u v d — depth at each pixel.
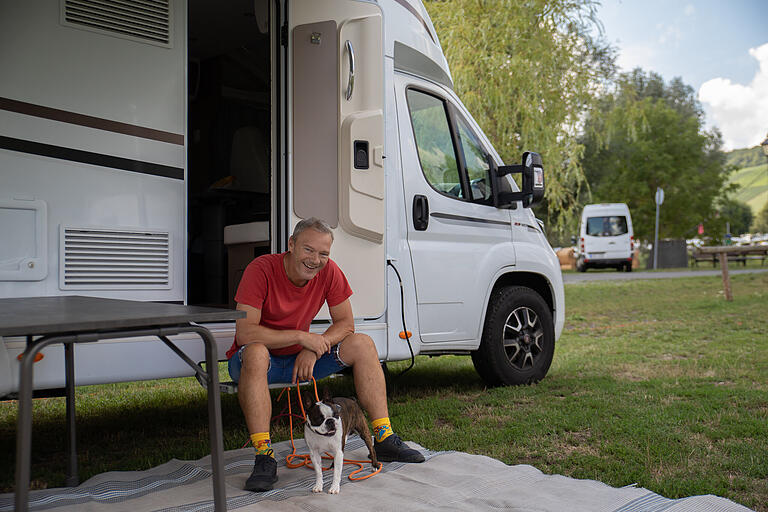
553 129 12.37
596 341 8.00
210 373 2.32
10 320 2.00
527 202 5.37
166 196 3.62
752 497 2.90
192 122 6.05
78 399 5.25
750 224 88.06
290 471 3.31
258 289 3.28
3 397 3.07
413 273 4.59
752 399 4.67
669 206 29.30
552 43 12.13
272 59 3.94
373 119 4.07
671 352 6.95
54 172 3.29
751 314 9.77
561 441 3.83
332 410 2.91
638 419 4.18
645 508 2.70
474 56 11.71
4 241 3.15
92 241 3.38
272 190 3.92
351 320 3.53
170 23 3.64
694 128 29.62
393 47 4.62
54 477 3.27
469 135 5.38
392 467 3.30
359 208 4.02
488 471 3.23
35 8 3.25
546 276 5.70
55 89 3.29
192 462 3.40
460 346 4.96
